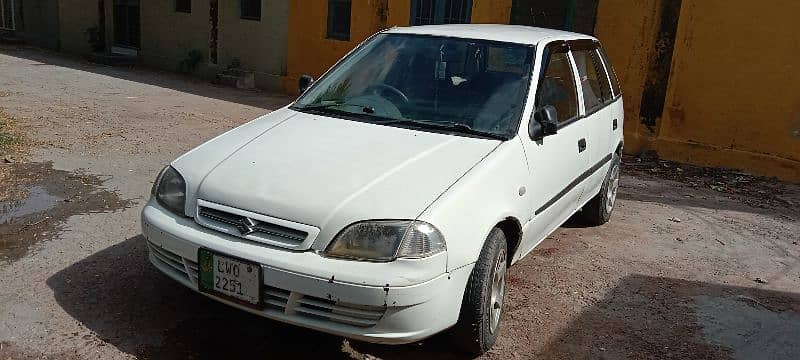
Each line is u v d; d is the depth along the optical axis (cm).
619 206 676
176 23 1463
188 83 1323
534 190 395
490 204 341
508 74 427
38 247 449
